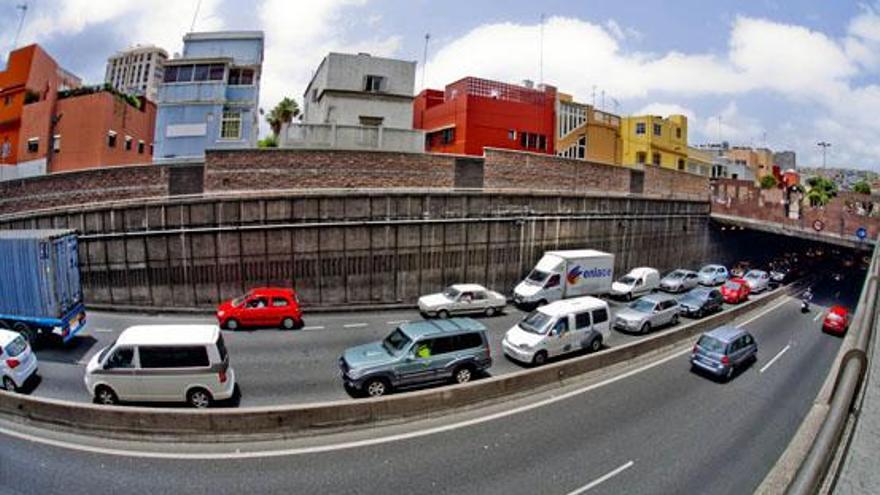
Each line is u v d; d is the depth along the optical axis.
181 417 11.74
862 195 39.88
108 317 23.12
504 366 18.25
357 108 35.50
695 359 18.75
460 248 28.06
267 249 24.70
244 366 17.12
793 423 14.53
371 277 26.12
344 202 25.38
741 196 42.53
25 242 17.62
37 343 18.34
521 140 41.03
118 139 37.44
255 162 24.78
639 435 13.02
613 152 47.62
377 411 12.80
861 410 6.05
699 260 43.75
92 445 11.41
